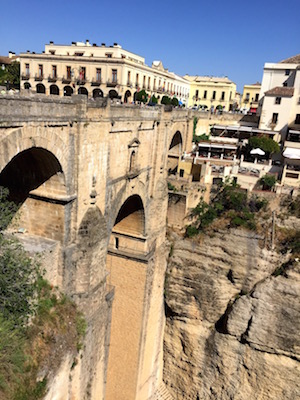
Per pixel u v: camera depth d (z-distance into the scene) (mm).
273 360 35531
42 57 61844
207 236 37906
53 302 19047
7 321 15781
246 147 48375
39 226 20000
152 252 32156
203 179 40031
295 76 50781
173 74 84500
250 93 97688
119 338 33062
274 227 36906
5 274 15875
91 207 20984
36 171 18844
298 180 40969
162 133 31328
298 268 34688
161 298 37500
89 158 19953
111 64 59312
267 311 35281
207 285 37688
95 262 21188
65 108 17562
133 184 27500
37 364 16422
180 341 39281
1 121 13930
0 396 14328
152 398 37625
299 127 50156
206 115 52906
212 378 38031
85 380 21359
